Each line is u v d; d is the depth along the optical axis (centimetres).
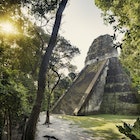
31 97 2180
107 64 5150
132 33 983
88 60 6456
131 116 3812
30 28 1877
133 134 375
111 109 4425
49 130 2245
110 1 1625
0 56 1135
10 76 1028
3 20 1109
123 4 1409
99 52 6031
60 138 1884
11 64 1385
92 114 4300
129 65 2072
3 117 1163
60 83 6056
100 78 4816
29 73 2538
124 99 4341
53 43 1389
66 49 3291
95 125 2645
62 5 1427
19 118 1458
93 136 1977
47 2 1517
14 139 1441
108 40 5956
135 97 4222
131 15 1220
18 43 1393
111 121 2995
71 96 5128
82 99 4388
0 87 920
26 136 1245
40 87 1320
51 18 1897
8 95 973
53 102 5650
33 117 1273
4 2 1076
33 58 1980
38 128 2356
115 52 5447
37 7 1538
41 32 2570
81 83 5522
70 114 4353
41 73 1338
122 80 4650
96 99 4494
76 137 1931
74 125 2664
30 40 1653
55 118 3472
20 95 1072
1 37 1138
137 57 1909
